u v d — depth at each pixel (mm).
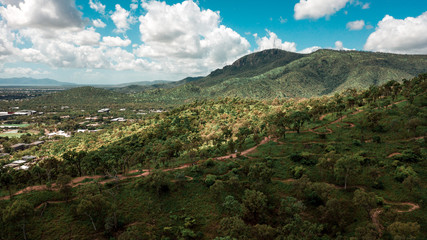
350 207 69250
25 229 60875
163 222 69812
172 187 83438
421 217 60719
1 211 61188
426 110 119938
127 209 72500
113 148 159375
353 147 102188
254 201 70625
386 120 119500
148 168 106250
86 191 69938
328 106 162875
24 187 83500
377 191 73750
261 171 84688
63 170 103250
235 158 109438
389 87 156125
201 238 64125
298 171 87312
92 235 63000
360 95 172500
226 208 70750
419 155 85750
